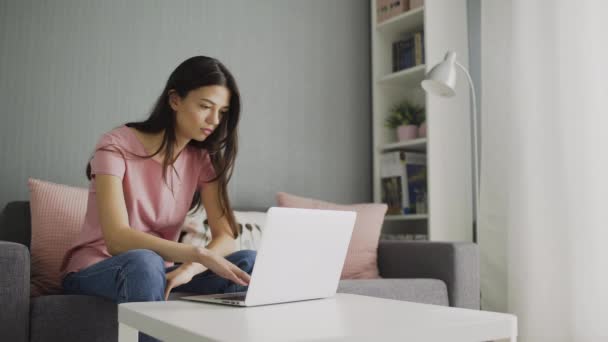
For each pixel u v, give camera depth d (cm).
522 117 246
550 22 240
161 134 156
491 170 267
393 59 308
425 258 216
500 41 271
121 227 135
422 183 288
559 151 233
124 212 140
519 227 242
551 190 234
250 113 272
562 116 233
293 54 288
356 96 309
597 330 216
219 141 163
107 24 240
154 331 93
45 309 136
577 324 221
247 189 268
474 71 294
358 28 314
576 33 231
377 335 82
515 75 251
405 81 304
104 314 140
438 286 204
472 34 298
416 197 288
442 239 272
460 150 285
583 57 229
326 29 302
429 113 275
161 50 251
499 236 261
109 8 241
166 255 129
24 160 219
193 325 87
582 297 221
